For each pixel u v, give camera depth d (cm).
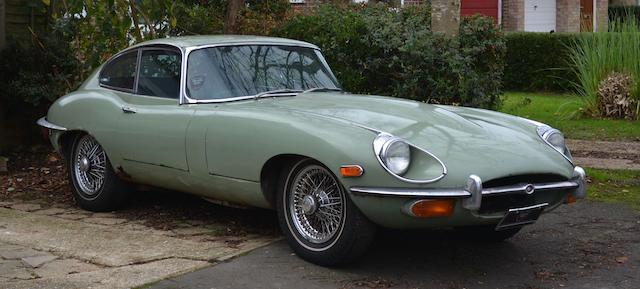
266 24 1130
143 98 643
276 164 540
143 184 666
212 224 645
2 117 978
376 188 475
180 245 579
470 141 508
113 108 655
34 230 630
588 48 1398
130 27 918
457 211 471
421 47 913
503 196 488
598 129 1225
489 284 494
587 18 2302
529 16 2342
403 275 509
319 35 970
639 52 1332
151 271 512
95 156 690
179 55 627
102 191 682
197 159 579
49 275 506
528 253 566
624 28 1365
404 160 477
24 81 952
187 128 584
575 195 533
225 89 601
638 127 1241
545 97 1653
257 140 533
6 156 968
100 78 708
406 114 546
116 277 500
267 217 664
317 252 515
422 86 939
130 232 621
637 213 690
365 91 972
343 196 495
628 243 592
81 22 959
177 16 1029
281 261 532
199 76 611
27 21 1015
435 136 506
